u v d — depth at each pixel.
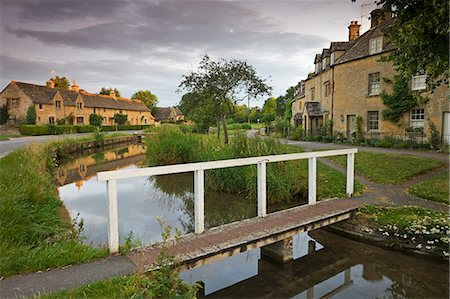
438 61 6.14
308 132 23.02
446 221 5.36
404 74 7.18
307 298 4.19
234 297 4.19
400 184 8.40
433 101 14.93
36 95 41.19
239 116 54.84
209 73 16.22
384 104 17.23
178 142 14.71
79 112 47.12
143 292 2.73
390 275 4.68
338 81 20.75
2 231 4.05
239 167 9.02
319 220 5.56
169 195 10.01
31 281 3.23
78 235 5.53
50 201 6.26
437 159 11.00
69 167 15.41
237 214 7.52
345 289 4.38
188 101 16.67
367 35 20.42
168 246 4.27
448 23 5.33
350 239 6.05
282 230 4.99
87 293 2.95
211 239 4.57
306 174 9.22
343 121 20.36
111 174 3.96
